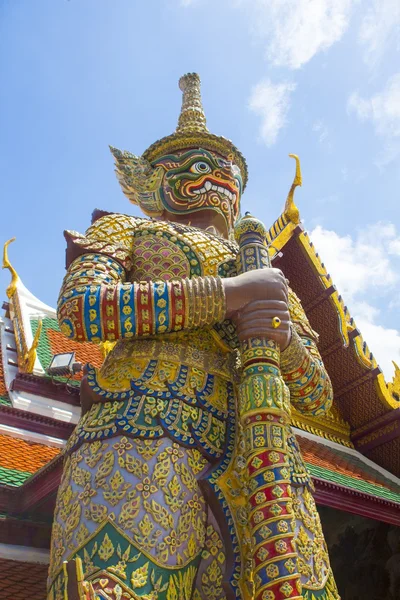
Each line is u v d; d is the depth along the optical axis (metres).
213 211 5.01
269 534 3.12
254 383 3.57
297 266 10.55
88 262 3.94
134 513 3.14
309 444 9.12
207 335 4.04
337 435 9.98
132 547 3.04
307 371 4.09
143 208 5.18
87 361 9.55
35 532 5.39
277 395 3.54
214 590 3.29
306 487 3.74
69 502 3.33
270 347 3.71
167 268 4.14
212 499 3.38
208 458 3.52
